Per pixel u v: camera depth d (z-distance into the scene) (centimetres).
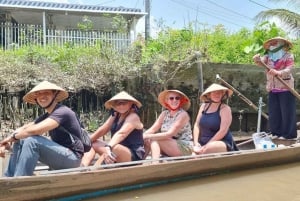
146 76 980
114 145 464
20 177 369
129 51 1043
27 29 1320
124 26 1333
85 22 1483
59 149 415
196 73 997
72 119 431
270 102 711
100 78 966
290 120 693
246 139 702
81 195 409
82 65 973
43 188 381
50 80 934
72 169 412
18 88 921
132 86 987
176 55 1016
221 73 1028
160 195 432
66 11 1445
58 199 393
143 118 977
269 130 721
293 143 690
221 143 529
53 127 416
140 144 491
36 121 441
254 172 548
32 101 448
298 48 1254
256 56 680
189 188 462
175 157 491
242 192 445
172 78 979
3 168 462
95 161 516
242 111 1027
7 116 914
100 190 422
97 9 1497
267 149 573
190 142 534
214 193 441
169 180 476
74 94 966
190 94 995
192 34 1166
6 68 930
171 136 516
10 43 1298
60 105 434
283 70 674
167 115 539
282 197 426
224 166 521
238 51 1192
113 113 502
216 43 1211
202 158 500
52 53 1058
